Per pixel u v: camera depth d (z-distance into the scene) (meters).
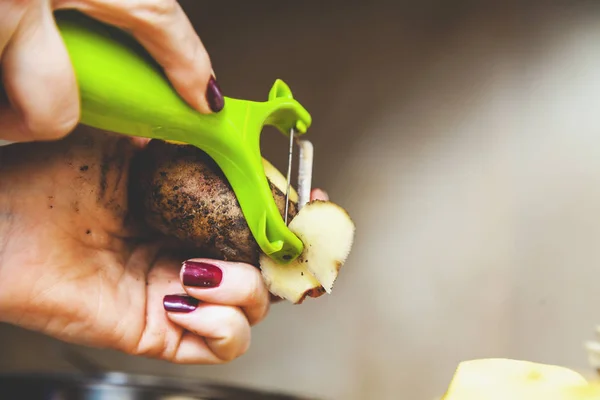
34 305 0.26
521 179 0.51
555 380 0.20
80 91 0.21
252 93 0.65
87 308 0.26
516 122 0.52
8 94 0.21
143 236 0.29
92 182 0.27
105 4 0.21
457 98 0.54
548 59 0.51
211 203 0.26
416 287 0.56
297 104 0.26
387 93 0.58
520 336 0.51
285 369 0.62
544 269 0.50
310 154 0.28
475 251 0.53
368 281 0.58
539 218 0.51
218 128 0.24
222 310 0.27
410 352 0.56
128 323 0.27
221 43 0.68
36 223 0.26
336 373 0.59
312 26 0.62
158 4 0.21
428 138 0.56
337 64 0.60
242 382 0.64
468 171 0.54
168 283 0.29
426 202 0.55
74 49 0.21
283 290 0.26
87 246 0.27
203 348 0.28
